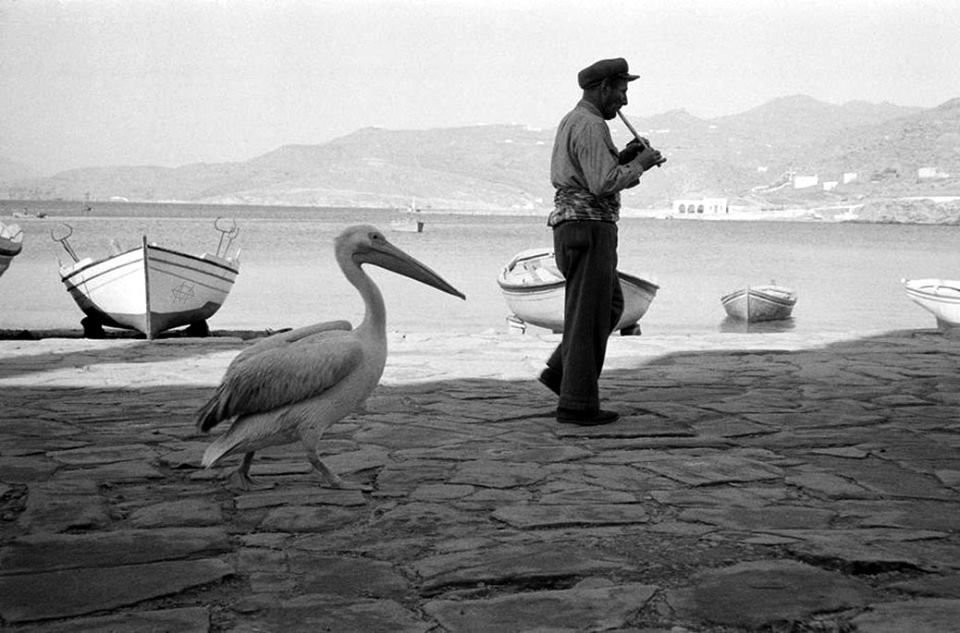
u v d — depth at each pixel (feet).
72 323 77.87
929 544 14.28
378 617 11.88
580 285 22.48
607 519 15.64
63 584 13.00
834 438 21.61
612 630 11.45
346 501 16.76
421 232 401.49
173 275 61.26
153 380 30.91
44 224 361.71
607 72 21.75
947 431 22.35
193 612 12.05
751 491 17.29
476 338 43.39
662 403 25.95
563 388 23.07
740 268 190.39
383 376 31.35
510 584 12.98
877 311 106.93
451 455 20.07
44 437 22.02
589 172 21.27
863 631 11.29
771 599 12.28
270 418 16.58
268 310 93.40
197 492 17.54
